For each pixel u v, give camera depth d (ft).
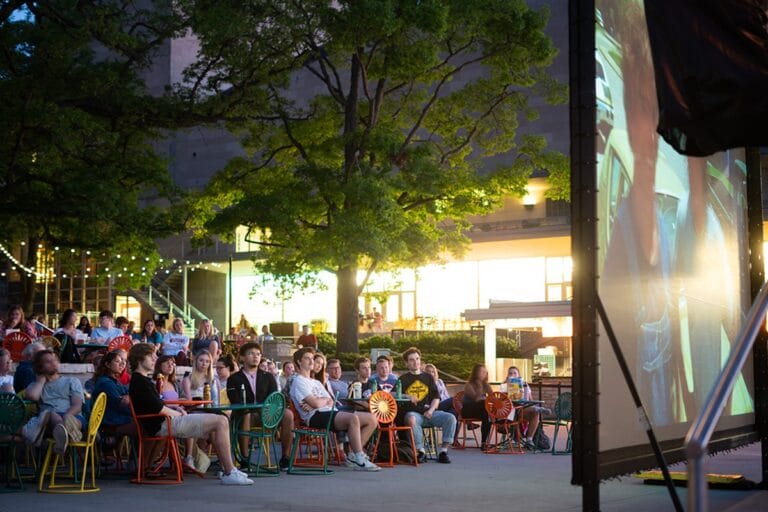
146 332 71.92
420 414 49.57
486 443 57.88
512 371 62.08
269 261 97.71
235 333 117.29
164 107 97.45
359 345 111.65
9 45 91.86
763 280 37.04
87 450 34.91
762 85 21.61
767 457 35.96
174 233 97.50
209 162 168.66
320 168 91.30
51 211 86.38
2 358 41.04
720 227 33.96
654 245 27.48
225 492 34.78
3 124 84.23
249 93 97.81
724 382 13.88
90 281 153.69
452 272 155.74
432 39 91.71
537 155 98.94
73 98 96.12
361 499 33.04
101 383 39.45
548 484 38.42
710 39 22.18
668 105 22.53
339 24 86.53
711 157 33.45
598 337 22.52
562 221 139.13
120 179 96.02
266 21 93.40
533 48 93.71
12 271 157.99
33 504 30.86
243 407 39.81
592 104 22.97
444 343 110.42
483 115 102.83
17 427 34.06
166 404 40.29
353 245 85.25
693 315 30.40
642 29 28.25
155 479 39.09
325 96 103.19
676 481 37.68
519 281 151.64
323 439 46.62
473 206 97.96
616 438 23.86
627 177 25.84
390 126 99.71
